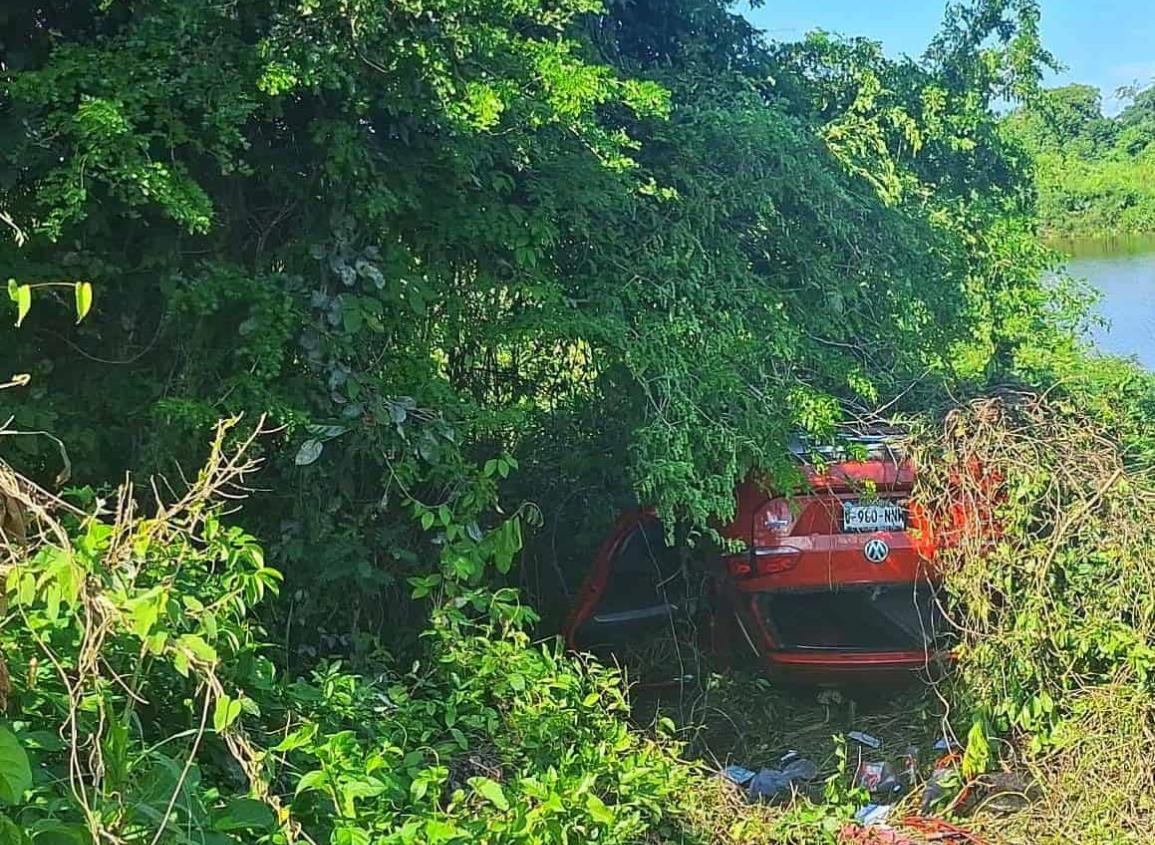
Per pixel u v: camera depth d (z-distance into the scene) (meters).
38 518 2.12
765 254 5.45
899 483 4.56
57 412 3.90
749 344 4.73
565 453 5.56
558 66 4.15
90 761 2.05
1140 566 3.86
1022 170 8.83
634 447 4.45
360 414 4.02
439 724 3.61
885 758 4.48
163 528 2.33
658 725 4.22
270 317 3.79
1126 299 18.16
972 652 4.12
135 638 2.46
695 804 3.77
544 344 4.66
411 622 4.45
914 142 7.52
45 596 1.95
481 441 5.26
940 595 4.62
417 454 4.15
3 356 3.90
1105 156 40.34
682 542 5.20
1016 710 3.95
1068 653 3.95
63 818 2.03
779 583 4.59
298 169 4.09
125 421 4.07
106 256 3.90
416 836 2.49
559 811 2.87
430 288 4.18
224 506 4.11
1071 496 4.11
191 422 3.72
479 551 3.83
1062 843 3.70
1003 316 8.13
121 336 4.07
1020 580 4.09
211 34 3.56
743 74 6.53
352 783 2.49
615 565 5.30
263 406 3.80
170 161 3.72
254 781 2.28
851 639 4.70
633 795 3.44
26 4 3.77
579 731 3.60
